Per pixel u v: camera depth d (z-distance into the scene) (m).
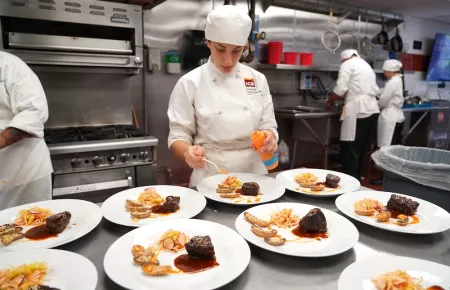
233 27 1.22
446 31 6.32
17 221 0.93
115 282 0.65
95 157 2.02
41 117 1.54
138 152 2.17
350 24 4.84
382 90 4.56
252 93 1.52
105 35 2.43
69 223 0.93
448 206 1.43
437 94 6.50
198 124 1.50
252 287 0.67
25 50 1.99
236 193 1.20
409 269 0.71
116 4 2.21
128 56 2.32
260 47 3.96
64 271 0.68
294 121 4.29
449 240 0.89
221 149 1.52
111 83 2.64
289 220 0.97
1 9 1.89
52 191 1.91
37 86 1.55
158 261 0.72
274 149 1.29
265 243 0.83
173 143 1.44
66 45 2.12
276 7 3.96
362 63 3.73
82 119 2.58
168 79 3.17
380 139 4.26
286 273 0.73
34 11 1.98
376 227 0.95
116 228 0.94
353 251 0.82
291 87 4.36
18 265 0.70
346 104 3.81
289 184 1.32
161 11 3.03
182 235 0.84
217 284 0.64
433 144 5.00
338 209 1.09
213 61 1.44
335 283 0.69
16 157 1.60
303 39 4.35
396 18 5.31
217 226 0.91
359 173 4.12
